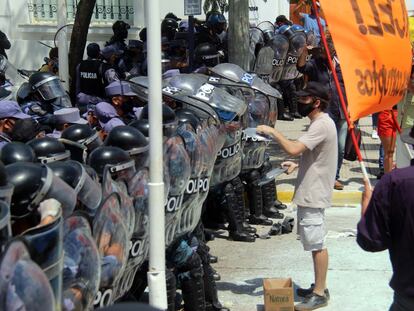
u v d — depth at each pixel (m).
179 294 9.52
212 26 21.91
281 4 35.38
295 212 14.59
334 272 11.13
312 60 15.95
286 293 9.17
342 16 7.95
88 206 6.07
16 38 26.02
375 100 8.11
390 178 5.63
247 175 13.52
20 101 11.51
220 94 10.85
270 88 13.30
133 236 7.17
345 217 14.50
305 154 9.43
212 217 13.34
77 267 5.38
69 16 25.53
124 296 7.73
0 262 4.05
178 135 8.27
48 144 7.08
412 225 5.50
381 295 10.17
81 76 15.73
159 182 6.92
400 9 8.47
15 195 5.22
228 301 9.98
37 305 4.24
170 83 10.84
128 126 8.04
